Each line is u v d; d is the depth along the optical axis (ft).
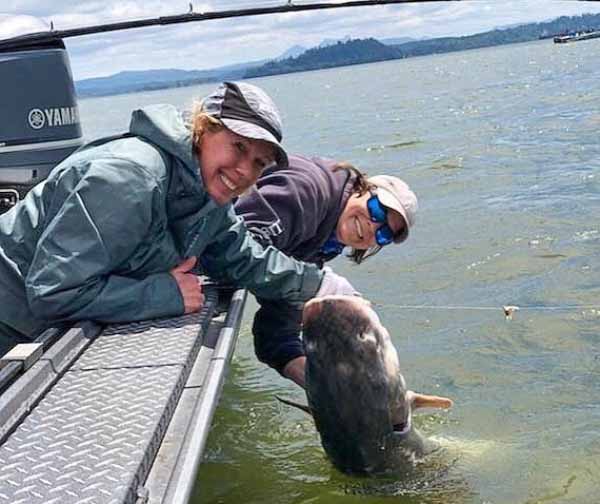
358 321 11.72
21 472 7.22
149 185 10.44
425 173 37.11
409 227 14.67
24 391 8.39
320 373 11.75
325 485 12.52
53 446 7.63
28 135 17.31
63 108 17.53
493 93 90.27
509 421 14.03
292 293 12.92
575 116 54.60
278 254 12.84
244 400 15.71
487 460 12.88
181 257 11.48
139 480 7.28
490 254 23.03
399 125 62.49
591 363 15.88
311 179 14.11
